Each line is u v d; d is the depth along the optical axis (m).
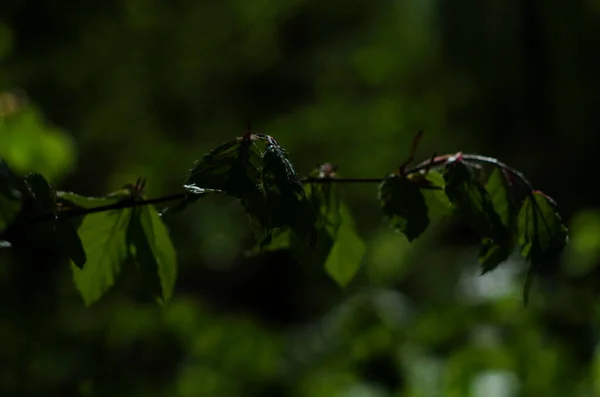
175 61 6.60
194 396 3.62
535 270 1.16
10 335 3.76
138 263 1.19
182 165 6.79
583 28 4.96
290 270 7.69
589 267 3.81
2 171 1.01
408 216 1.16
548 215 1.17
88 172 6.58
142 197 1.20
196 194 1.06
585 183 5.17
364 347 3.61
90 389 3.50
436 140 6.61
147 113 6.68
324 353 3.79
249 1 6.77
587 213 3.97
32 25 5.67
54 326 4.02
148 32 6.34
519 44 5.00
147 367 3.90
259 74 7.54
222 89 7.33
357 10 7.84
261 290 7.73
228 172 1.01
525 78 5.08
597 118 5.08
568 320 3.57
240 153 1.02
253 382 3.62
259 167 1.02
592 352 3.41
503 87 5.20
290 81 7.66
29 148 2.39
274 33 7.36
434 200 1.22
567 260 3.99
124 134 6.61
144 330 3.96
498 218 1.13
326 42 7.86
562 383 3.12
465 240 6.50
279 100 7.66
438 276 5.80
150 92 6.62
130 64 6.34
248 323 3.92
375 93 7.23
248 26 6.97
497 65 5.14
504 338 3.43
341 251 1.31
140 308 4.14
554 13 4.87
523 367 3.17
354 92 7.35
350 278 1.32
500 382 3.10
